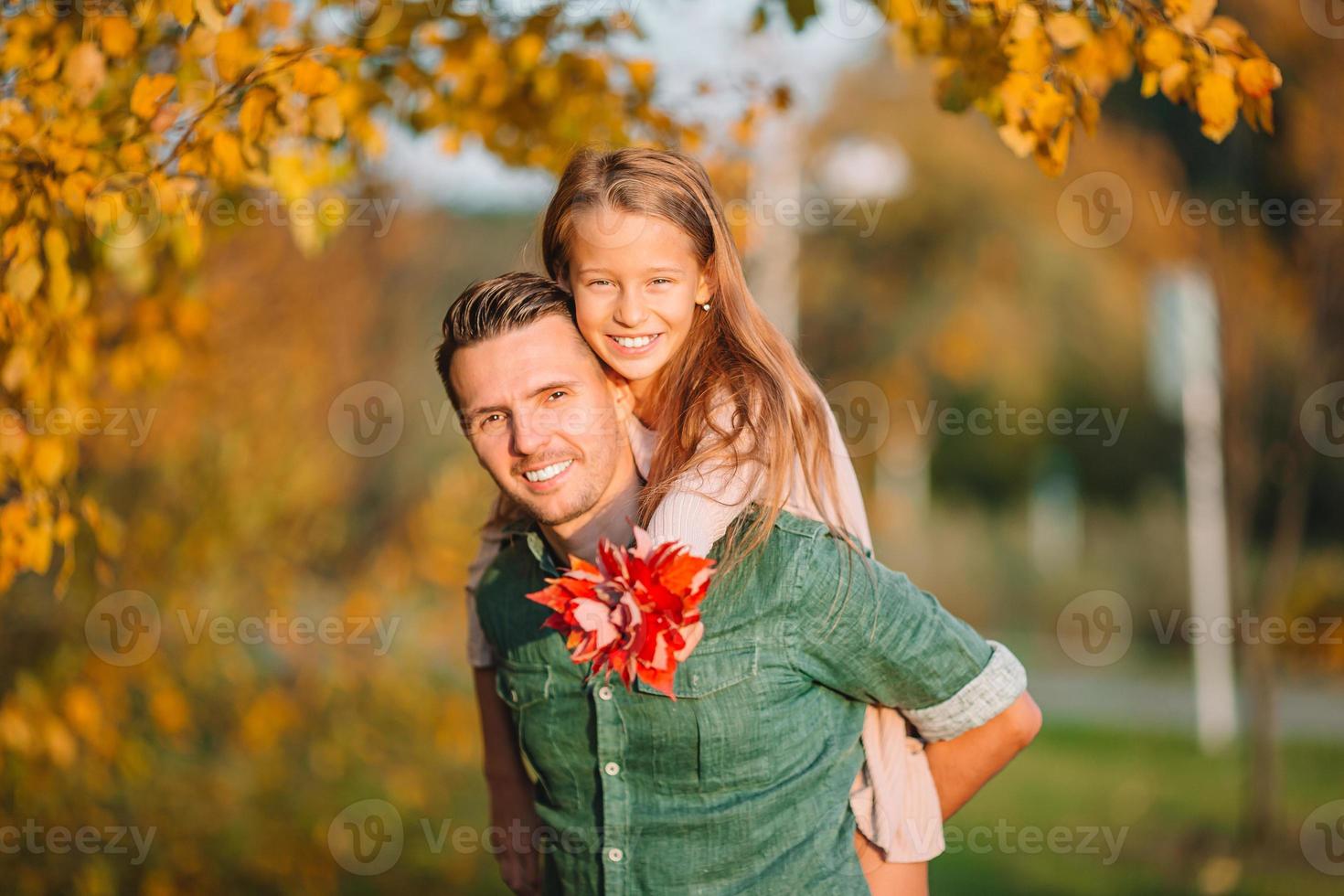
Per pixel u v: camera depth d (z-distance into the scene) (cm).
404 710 535
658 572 170
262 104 254
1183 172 891
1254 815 665
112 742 397
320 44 306
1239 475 739
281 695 518
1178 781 795
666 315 215
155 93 250
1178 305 891
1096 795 761
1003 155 1428
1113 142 878
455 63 330
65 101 256
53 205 252
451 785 602
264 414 540
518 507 210
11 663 401
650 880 205
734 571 203
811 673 208
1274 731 675
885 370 1448
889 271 1462
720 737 202
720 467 203
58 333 270
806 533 207
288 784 541
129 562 462
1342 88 693
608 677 206
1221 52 247
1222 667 918
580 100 351
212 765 515
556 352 206
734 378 213
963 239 1455
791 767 206
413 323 760
